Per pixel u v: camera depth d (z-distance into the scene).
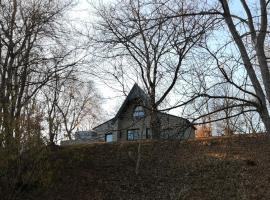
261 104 8.95
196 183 23.59
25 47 25.14
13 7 25.66
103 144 29.12
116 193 23.69
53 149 26.92
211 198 22.08
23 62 24.52
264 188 22.00
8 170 21.09
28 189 22.27
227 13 9.60
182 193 22.81
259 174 23.30
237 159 24.89
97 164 26.64
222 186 22.91
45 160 23.98
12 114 21.64
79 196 23.42
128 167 26.06
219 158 25.41
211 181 23.52
